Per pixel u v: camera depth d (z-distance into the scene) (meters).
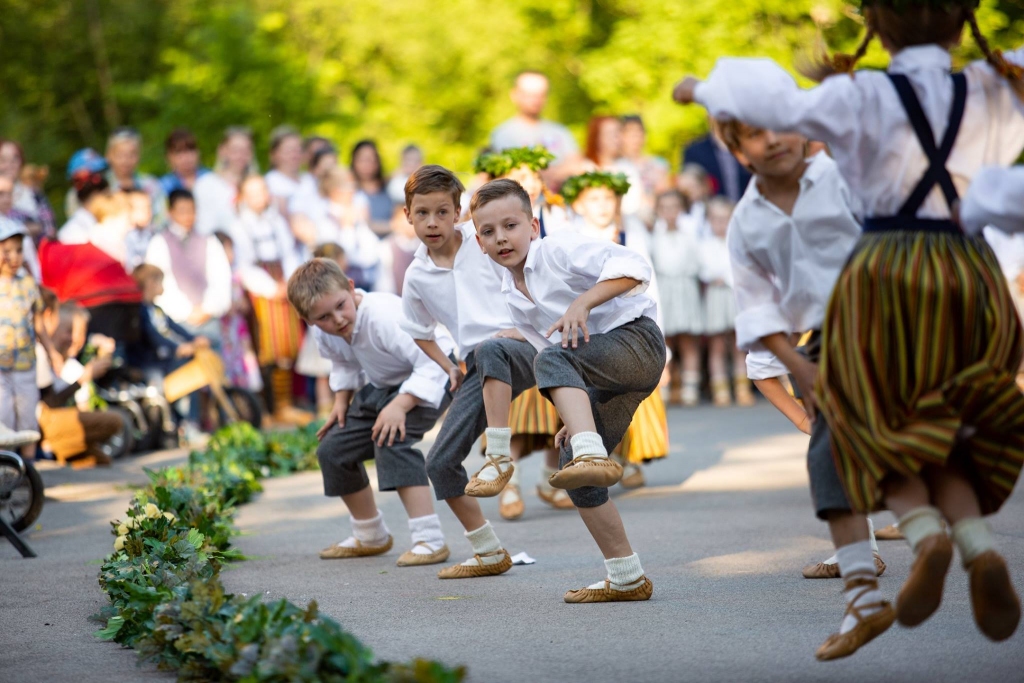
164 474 11.98
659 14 30.91
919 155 5.32
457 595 8.02
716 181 23.78
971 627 6.62
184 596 6.71
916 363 5.14
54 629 7.34
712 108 5.41
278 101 30.95
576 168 18.20
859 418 5.20
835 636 5.62
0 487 10.67
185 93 30.62
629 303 7.33
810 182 5.86
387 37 33.41
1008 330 5.22
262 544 10.27
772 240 5.94
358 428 9.55
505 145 18.94
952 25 5.46
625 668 6.07
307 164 22.92
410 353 9.26
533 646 6.57
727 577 8.28
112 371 16.47
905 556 8.68
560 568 8.84
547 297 7.45
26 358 13.25
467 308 8.66
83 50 31.77
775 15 29.98
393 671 5.12
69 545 10.34
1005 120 5.44
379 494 13.23
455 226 8.75
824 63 5.70
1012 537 9.27
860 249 5.35
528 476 14.31
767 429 17.83
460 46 33.44
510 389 7.99
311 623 5.94
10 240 13.10
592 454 6.77
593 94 31.70
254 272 19.11
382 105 33.72
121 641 6.95
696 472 13.90
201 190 19.23
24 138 30.44
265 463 14.77
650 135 30.61
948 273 5.16
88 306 16.14
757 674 5.89
